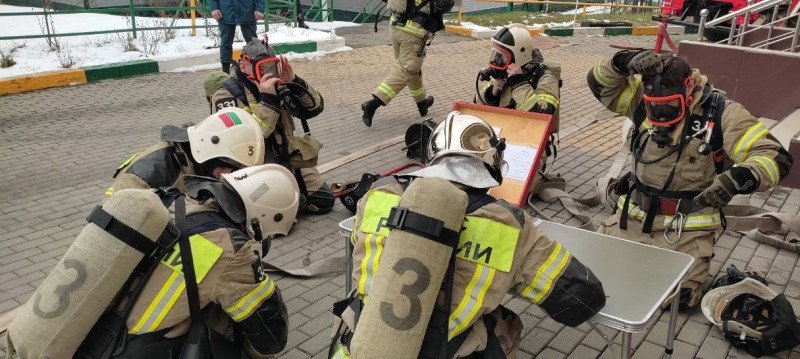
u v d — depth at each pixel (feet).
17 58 33.65
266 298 7.88
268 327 7.96
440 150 7.82
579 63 41.11
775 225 16.08
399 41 24.44
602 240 10.27
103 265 6.82
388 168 20.94
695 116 11.69
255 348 8.20
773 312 11.59
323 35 42.75
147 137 24.16
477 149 7.77
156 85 32.50
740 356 11.37
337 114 27.68
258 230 8.17
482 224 7.23
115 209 6.92
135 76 34.22
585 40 51.42
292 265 14.78
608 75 12.62
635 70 11.50
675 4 50.24
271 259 15.03
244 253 7.65
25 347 6.80
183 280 7.27
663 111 11.55
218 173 10.48
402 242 6.69
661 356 11.36
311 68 36.68
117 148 22.89
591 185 19.89
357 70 36.45
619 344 11.78
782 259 14.97
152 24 44.29
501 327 8.13
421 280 6.58
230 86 15.48
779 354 11.39
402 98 30.83
